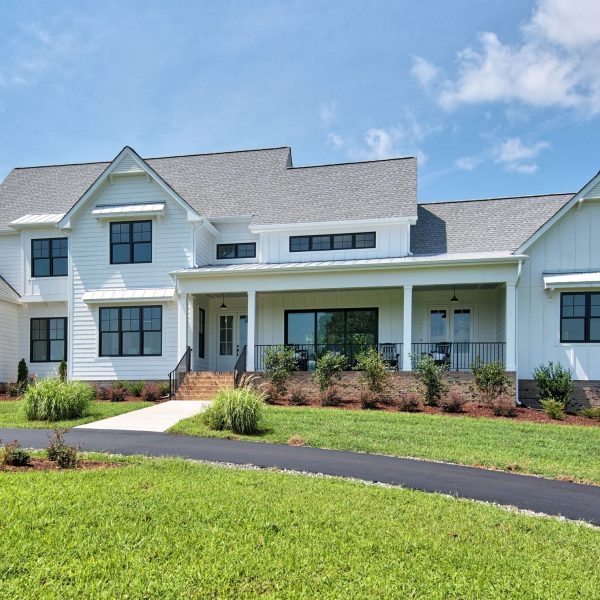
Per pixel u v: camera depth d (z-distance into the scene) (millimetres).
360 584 4766
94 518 6008
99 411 15273
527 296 18766
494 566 5293
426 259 18297
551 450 11039
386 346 20062
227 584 4668
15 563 4883
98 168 26578
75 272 21641
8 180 26562
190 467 8734
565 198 21750
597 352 18062
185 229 21109
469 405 16781
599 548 5906
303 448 10984
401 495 7621
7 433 12102
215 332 22734
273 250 21516
